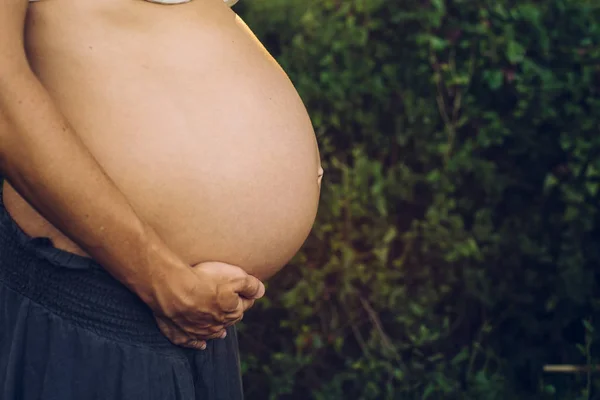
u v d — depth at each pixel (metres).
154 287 1.57
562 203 3.54
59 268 1.61
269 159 1.75
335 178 3.62
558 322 3.57
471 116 3.51
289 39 3.56
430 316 3.61
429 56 3.50
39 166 1.45
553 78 3.40
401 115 3.56
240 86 1.74
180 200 1.65
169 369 1.70
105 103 1.61
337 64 3.55
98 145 1.60
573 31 3.39
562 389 3.58
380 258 3.55
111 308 1.63
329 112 3.58
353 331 3.71
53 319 1.62
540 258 3.52
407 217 3.66
